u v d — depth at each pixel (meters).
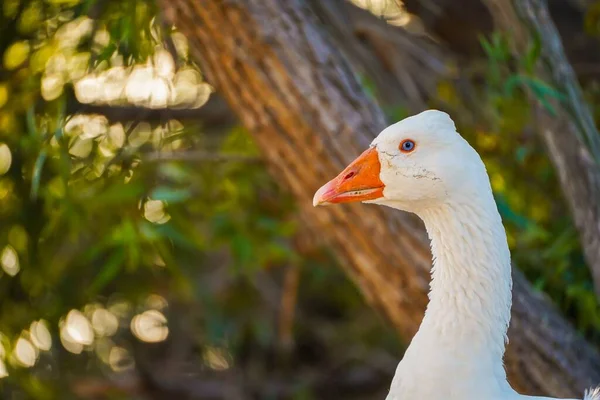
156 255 9.95
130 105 9.73
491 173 9.89
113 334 12.37
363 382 13.78
